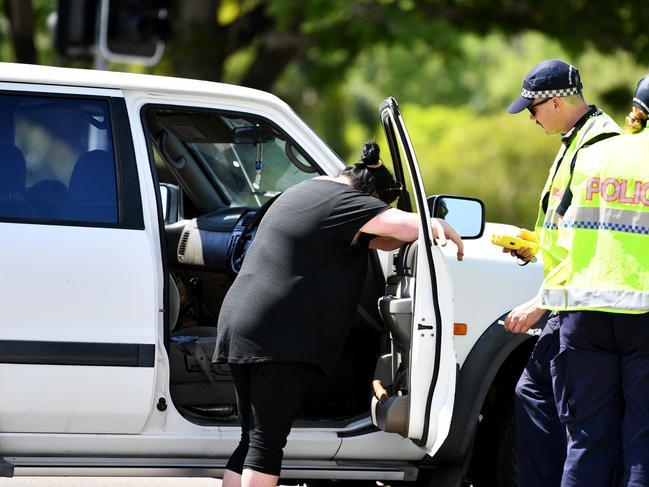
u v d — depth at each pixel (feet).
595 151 48.73
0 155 49.98
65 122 50.72
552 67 50.52
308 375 48.39
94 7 98.48
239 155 59.77
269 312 47.55
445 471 54.85
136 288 49.60
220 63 153.38
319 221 48.24
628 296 47.73
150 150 51.29
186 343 52.85
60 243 49.21
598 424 49.47
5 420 48.60
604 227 48.21
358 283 48.91
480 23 150.41
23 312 48.34
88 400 48.98
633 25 150.82
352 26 144.15
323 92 170.09
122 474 50.72
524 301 55.52
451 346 48.98
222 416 52.90
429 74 331.36
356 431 52.90
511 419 56.85
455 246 55.93
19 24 142.92
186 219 64.95
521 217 232.32
